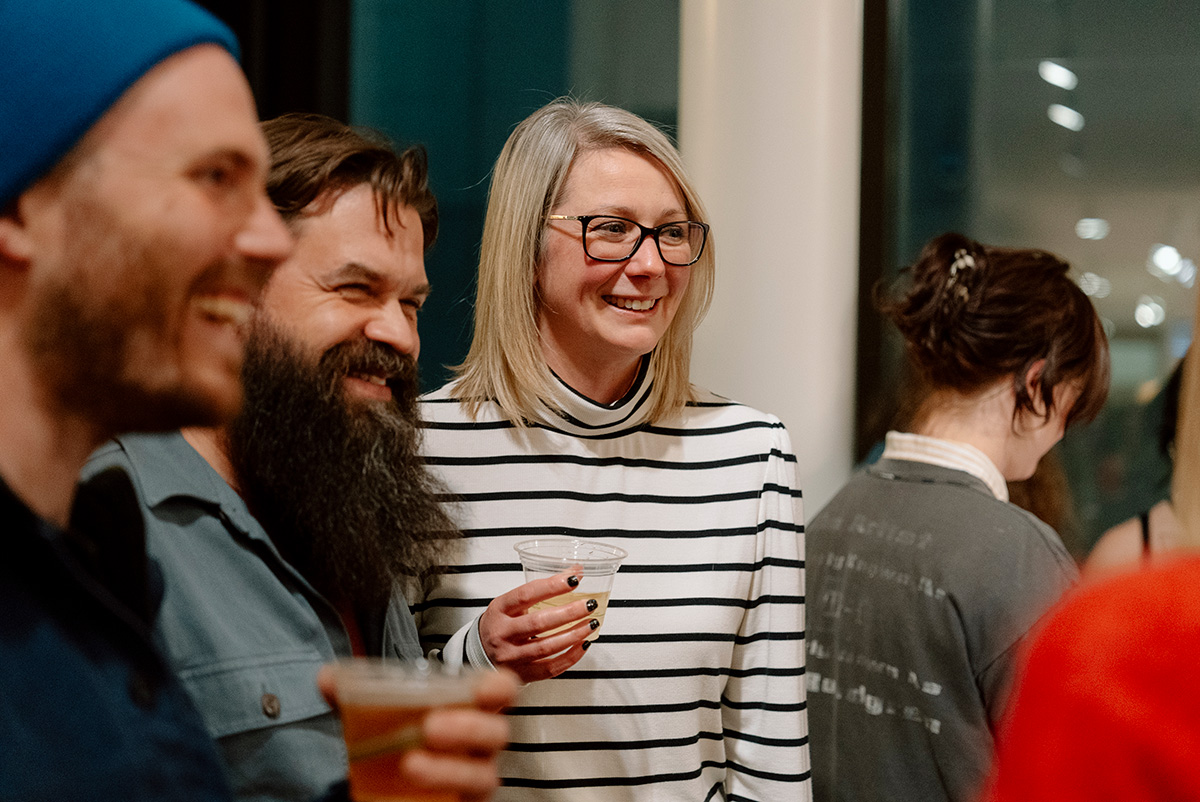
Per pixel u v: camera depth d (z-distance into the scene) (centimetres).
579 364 140
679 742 134
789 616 142
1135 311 246
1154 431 216
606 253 131
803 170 224
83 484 73
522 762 131
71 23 56
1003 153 254
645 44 286
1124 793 53
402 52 308
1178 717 53
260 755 90
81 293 57
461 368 149
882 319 239
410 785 66
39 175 56
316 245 102
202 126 60
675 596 136
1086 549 238
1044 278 149
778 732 139
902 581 141
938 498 145
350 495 103
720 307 227
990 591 133
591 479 138
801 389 226
